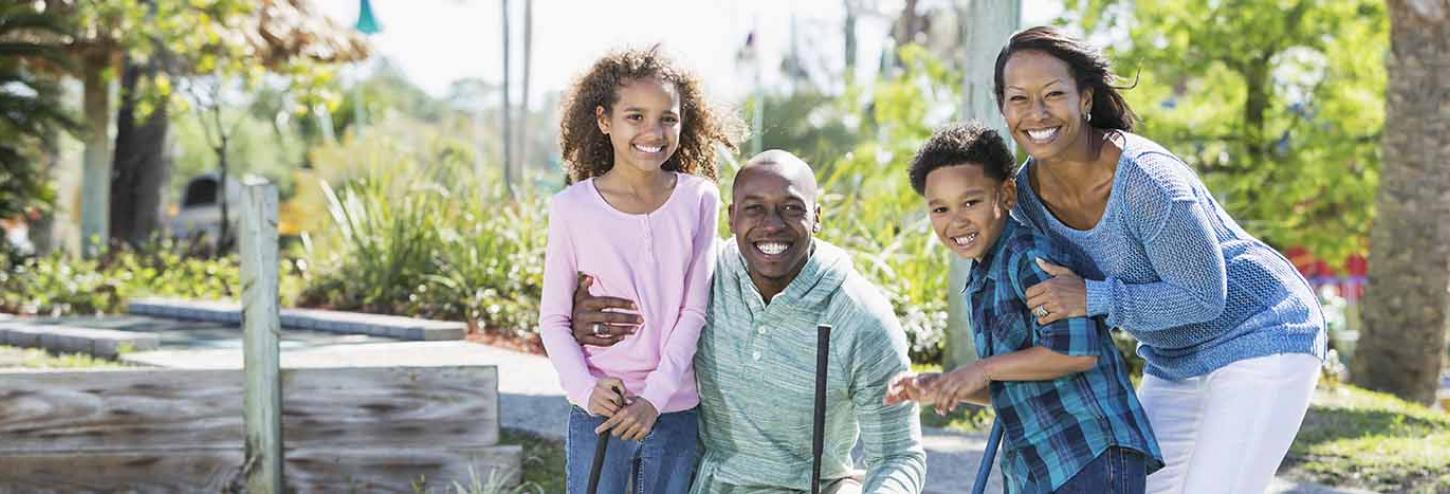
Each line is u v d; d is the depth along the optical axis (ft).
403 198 36.29
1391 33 36.40
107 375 18.26
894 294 30.83
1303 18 52.06
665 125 12.87
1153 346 12.25
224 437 18.30
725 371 12.67
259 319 18.04
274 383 18.16
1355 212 55.88
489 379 18.47
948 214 11.80
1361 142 54.19
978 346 11.96
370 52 55.42
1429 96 35.65
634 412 12.33
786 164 12.28
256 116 101.60
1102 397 11.50
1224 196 47.11
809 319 12.40
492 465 18.44
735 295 12.61
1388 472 21.99
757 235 12.10
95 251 48.11
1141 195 11.34
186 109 50.34
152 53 48.88
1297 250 68.13
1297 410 11.71
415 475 18.39
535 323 30.68
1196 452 11.84
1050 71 11.47
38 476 18.25
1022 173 12.23
